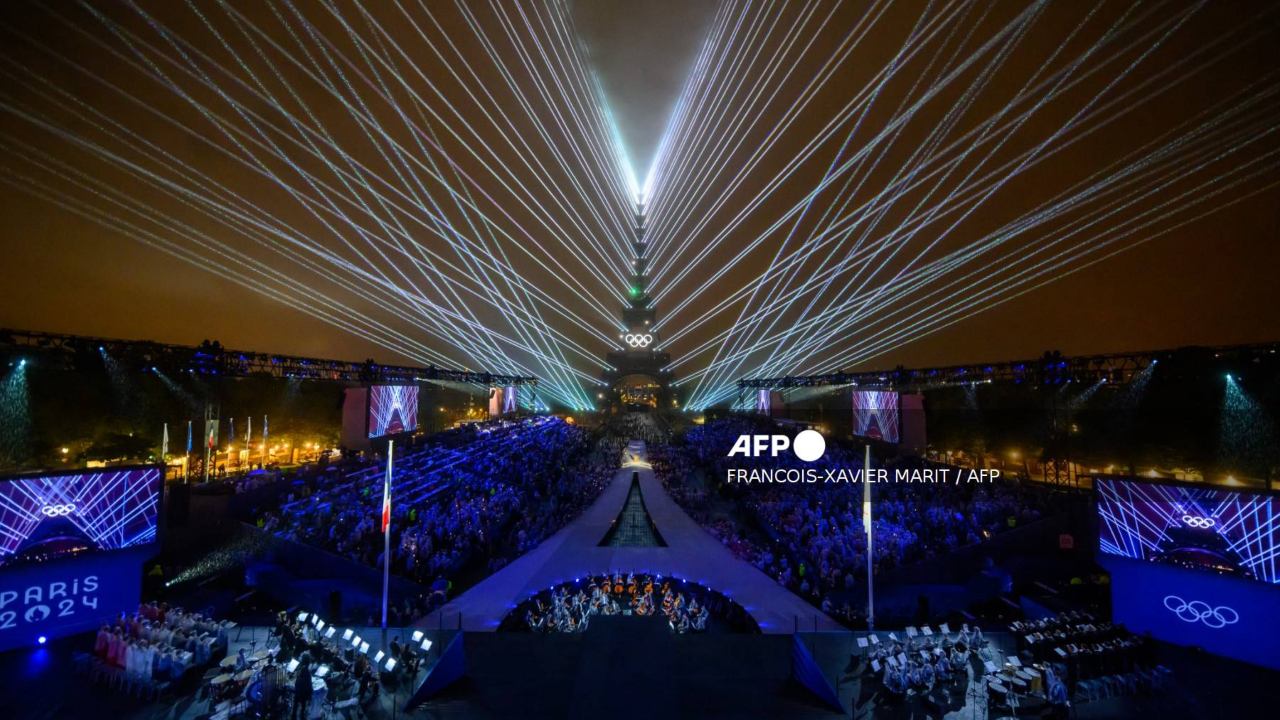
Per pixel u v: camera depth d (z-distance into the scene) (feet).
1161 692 54.19
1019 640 61.57
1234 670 57.88
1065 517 95.91
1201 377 119.96
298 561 92.99
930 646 58.75
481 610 85.71
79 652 60.49
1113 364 129.80
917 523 107.14
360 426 157.38
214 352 138.51
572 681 58.08
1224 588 60.64
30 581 62.75
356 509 111.96
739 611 88.43
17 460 140.77
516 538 120.98
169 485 99.35
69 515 65.62
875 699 53.93
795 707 53.88
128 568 69.00
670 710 50.03
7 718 49.88
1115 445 147.54
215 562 93.40
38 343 115.14
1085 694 53.26
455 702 54.08
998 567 92.22
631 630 62.95
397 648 57.41
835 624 82.33
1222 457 130.62
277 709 49.83
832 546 102.53
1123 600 66.90
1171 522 64.28
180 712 51.03
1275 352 108.37
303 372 162.40
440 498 132.26
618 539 126.00
